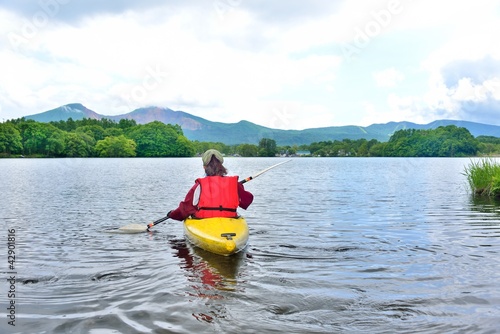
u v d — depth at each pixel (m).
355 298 4.17
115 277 4.95
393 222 8.73
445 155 96.19
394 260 5.63
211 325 3.53
